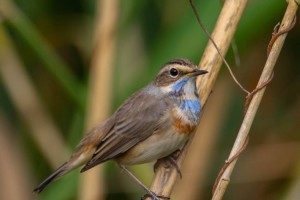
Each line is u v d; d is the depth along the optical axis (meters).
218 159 13.11
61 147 12.58
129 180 13.02
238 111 13.09
